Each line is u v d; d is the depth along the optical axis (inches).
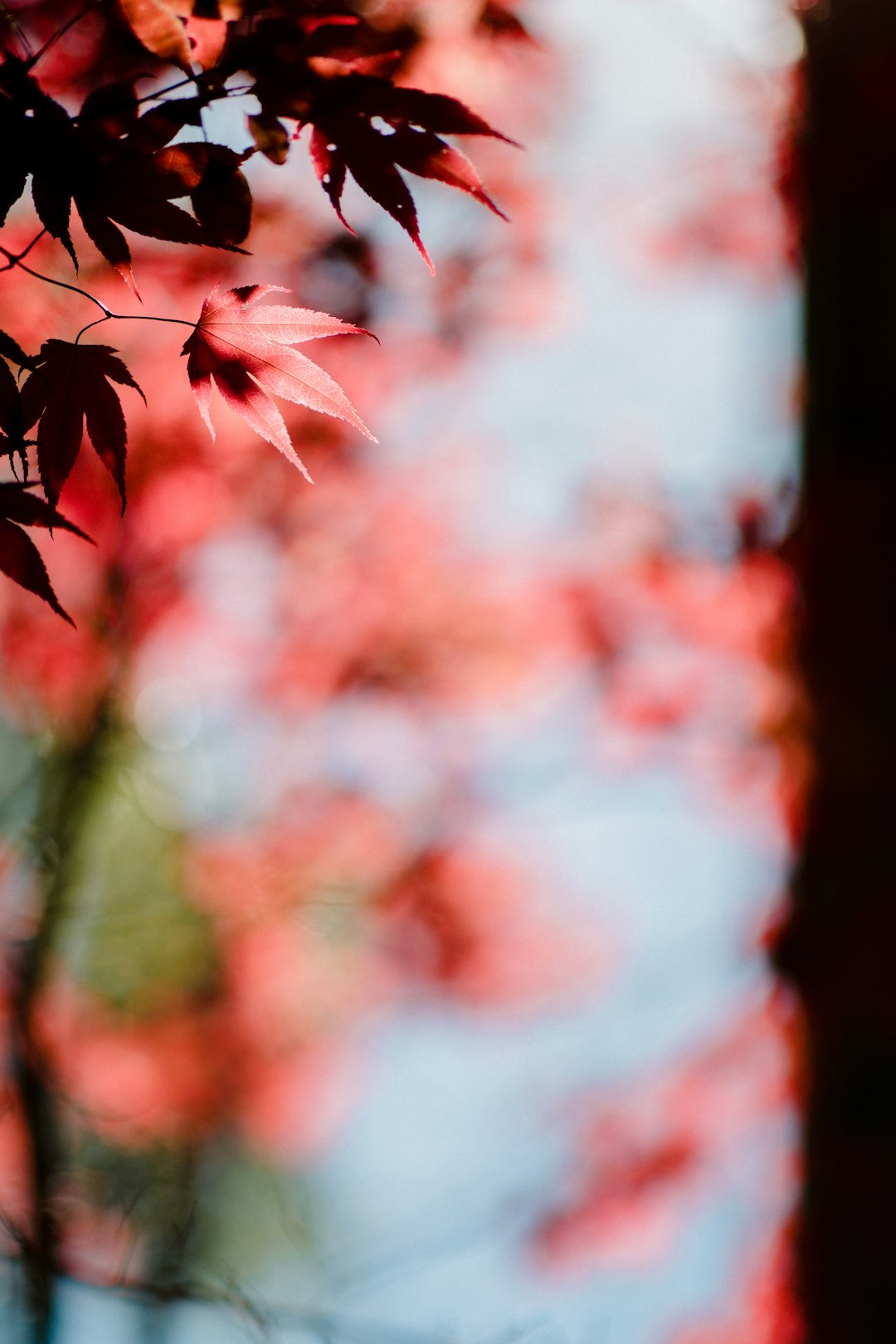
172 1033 218.2
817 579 151.9
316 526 169.6
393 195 62.3
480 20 87.5
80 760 161.6
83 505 143.6
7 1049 153.4
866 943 151.9
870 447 149.6
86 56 73.7
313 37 60.4
